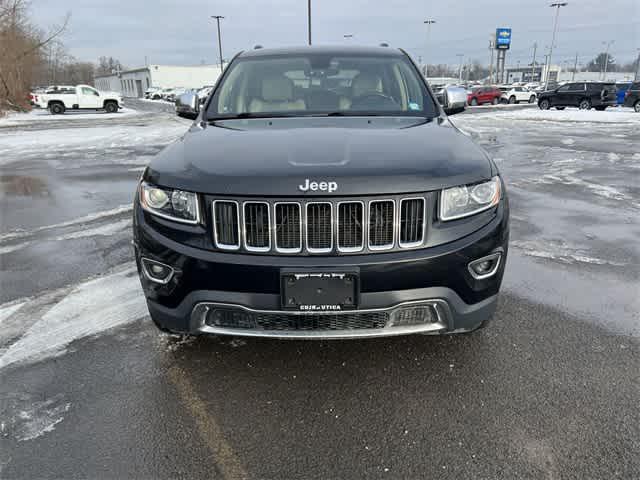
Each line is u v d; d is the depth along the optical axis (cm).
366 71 357
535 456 194
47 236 487
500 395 232
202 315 223
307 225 210
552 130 1614
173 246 221
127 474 188
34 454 197
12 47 3188
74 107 3072
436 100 338
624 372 249
